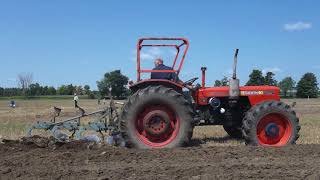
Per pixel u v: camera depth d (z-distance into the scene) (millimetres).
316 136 13367
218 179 6789
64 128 10094
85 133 13148
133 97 9742
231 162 8000
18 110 37781
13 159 8227
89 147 9281
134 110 9719
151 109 9844
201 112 10891
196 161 8102
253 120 10188
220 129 15203
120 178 6832
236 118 11047
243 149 9141
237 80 10805
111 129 10141
